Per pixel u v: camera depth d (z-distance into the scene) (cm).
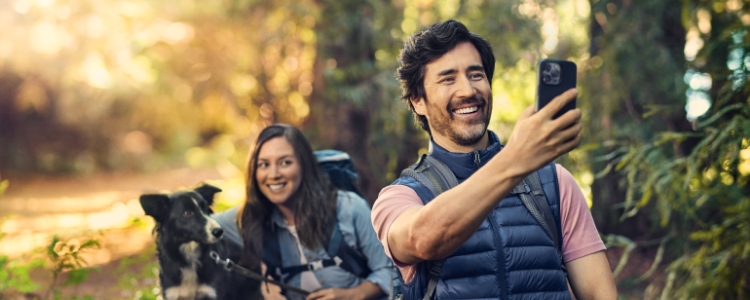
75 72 1675
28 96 1834
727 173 460
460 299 183
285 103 911
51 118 2069
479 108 193
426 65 196
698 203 474
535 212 191
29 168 2142
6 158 2098
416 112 209
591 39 750
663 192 461
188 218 346
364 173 782
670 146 631
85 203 1599
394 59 793
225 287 360
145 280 529
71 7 1426
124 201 1609
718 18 587
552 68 141
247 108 1076
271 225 344
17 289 522
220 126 2419
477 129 193
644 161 455
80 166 2208
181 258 349
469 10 832
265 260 343
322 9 786
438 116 195
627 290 638
